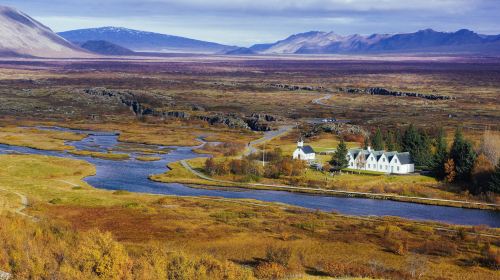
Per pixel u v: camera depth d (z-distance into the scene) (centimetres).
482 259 9225
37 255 6131
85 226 10438
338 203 14288
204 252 8569
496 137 19388
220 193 15412
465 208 13975
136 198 13788
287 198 14850
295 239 10219
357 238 10469
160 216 11731
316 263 8488
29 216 10200
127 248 8219
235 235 10375
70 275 5784
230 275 6762
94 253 6144
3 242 6631
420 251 9612
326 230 11094
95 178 16962
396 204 14262
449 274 8256
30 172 16838
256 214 12325
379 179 16638
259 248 9388
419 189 15425
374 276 7819
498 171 14975
